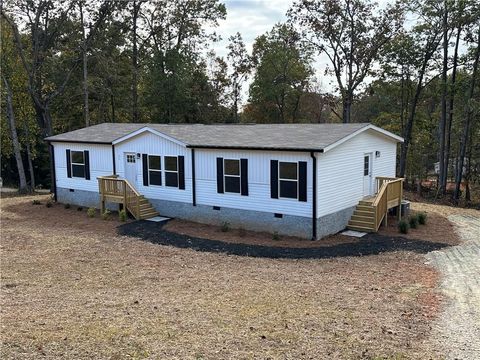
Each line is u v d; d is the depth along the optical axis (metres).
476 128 35.44
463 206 30.38
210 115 44.12
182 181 19.55
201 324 8.50
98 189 22.52
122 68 39.50
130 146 21.08
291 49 44.78
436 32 32.09
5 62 32.09
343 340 7.82
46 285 11.19
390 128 41.09
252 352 7.30
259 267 13.14
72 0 32.00
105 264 13.28
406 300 10.05
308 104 49.16
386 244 15.71
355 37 37.06
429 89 37.31
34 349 7.30
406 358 7.18
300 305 9.67
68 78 32.84
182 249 15.24
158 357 7.08
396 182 19.08
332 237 16.77
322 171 16.20
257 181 17.38
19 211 22.39
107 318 8.80
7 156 37.59
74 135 24.08
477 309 9.48
